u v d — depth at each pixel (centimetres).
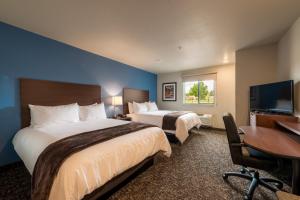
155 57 403
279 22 224
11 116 236
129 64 480
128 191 175
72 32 259
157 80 636
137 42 301
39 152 155
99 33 262
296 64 221
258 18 213
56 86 293
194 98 552
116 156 154
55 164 124
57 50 296
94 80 374
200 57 402
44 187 120
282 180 191
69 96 315
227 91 475
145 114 407
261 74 317
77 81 334
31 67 259
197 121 431
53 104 287
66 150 136
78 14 204
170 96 603
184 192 173
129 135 193
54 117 254
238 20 218
